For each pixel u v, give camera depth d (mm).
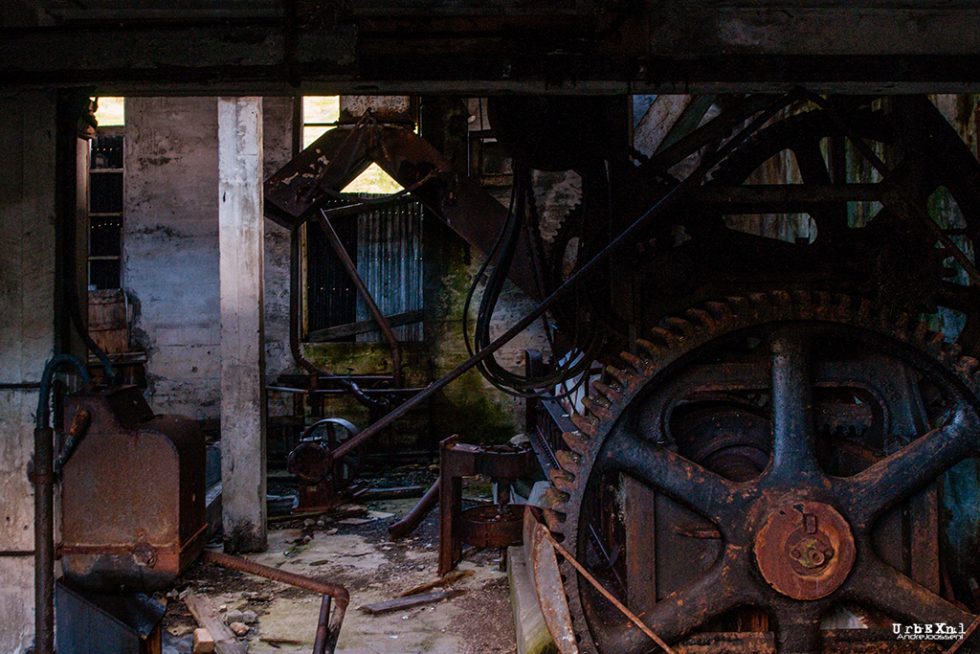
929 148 4625
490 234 7406
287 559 6738
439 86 3748
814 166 5238
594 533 5285
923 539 3754
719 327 3668
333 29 3625
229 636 5023
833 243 4883
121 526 3277
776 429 3682
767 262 4949
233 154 6867
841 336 3721
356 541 7273
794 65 3721
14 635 3697
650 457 3678
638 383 3666
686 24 3693
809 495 3631
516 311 10805
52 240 3719
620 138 4656
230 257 6883
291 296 10523
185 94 3848
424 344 10828
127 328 10656
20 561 3705
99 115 11195
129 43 3619
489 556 6645
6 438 3705
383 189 11578
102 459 3283
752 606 3867
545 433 8484
